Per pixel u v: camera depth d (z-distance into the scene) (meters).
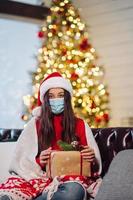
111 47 4.67
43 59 4.49
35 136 2.40
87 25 4.86
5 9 4.57
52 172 2.16
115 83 4.60
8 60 4.65
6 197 2.04
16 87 4.67
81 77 4.35
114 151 2.45
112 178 1.45
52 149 2.35
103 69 4.69
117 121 4.53
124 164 1.49
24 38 4.77
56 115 2.45
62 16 4.56
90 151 2.21
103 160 2.48
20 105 4.67
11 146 2.62
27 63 4.77
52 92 2.44
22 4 4.70
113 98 4.59
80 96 4.32
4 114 4.58
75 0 4.96
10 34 4.68
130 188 1.39
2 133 2.86
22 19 4.74
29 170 2.28
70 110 2.45
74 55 4.40
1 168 2.58
